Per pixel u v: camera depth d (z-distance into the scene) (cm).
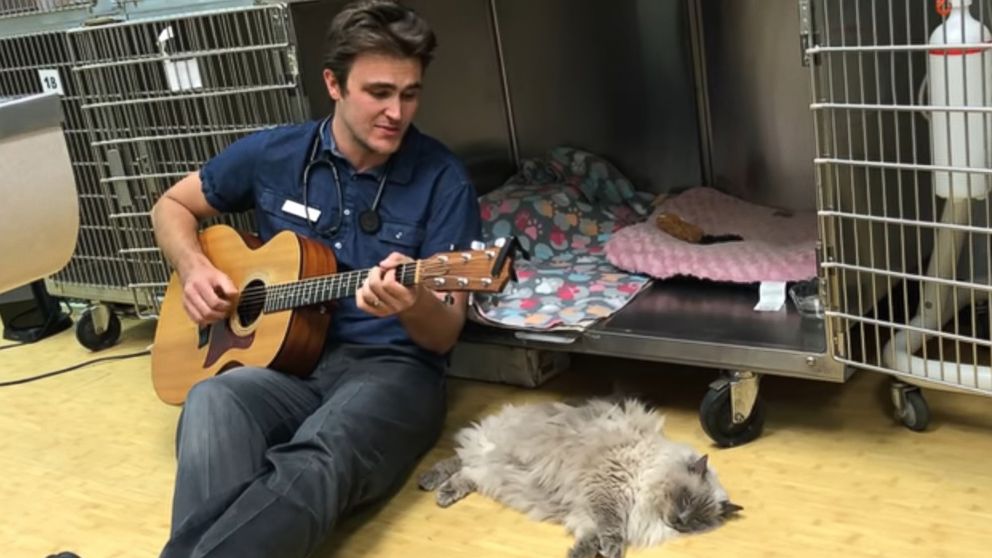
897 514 160
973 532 154
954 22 157
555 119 278
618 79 266
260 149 201
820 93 165
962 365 175
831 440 185
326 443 160
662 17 254
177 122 238
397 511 178
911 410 183
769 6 238
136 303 268
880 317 196
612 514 161
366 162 190
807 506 166
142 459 211
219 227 206
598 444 170
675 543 159
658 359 193
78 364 269
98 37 240
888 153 186
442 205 188
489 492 179
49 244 124
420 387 185
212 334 198
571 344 203
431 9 268
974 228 158
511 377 222
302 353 186
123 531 183
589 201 262
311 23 242
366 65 173
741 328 191
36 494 200
